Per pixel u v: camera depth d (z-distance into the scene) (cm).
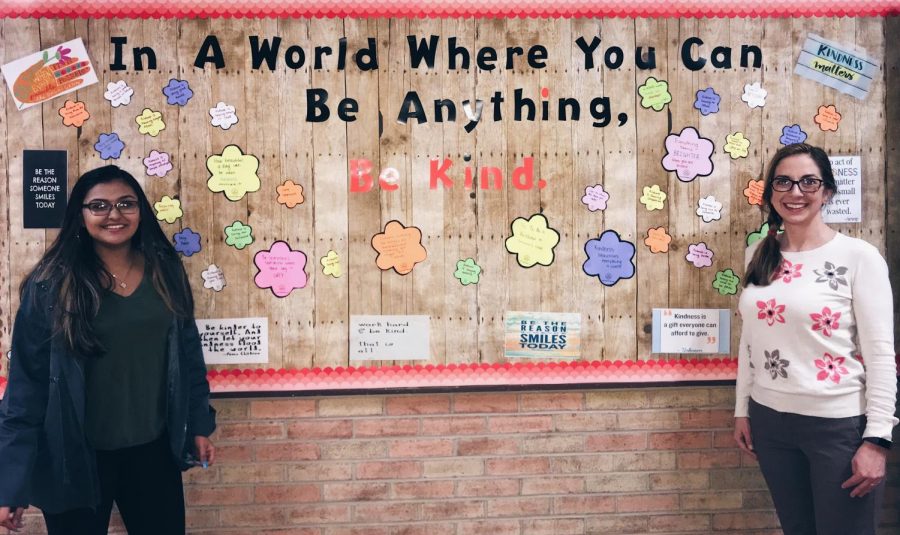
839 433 207
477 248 264
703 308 270
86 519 208
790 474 221
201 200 257
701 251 269
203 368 231
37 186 253
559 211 266
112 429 206
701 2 267
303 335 261
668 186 268
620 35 266
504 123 264
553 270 266
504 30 263
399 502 266
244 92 257
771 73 269
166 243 227
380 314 262
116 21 254
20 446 196
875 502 209
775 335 217
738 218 270
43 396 201
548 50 264
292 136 259
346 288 261
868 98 271
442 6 261
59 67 253
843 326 209
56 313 197
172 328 216
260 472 262
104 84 254
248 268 259
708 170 268
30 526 255
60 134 254
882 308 204
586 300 267
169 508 216
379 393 262
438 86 262
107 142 254
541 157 265
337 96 260
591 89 265
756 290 223
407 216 262
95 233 206
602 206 266
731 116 268
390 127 261
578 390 270
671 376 270
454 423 268
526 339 266
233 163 258
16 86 252
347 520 265
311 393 259
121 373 206
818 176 214
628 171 267
